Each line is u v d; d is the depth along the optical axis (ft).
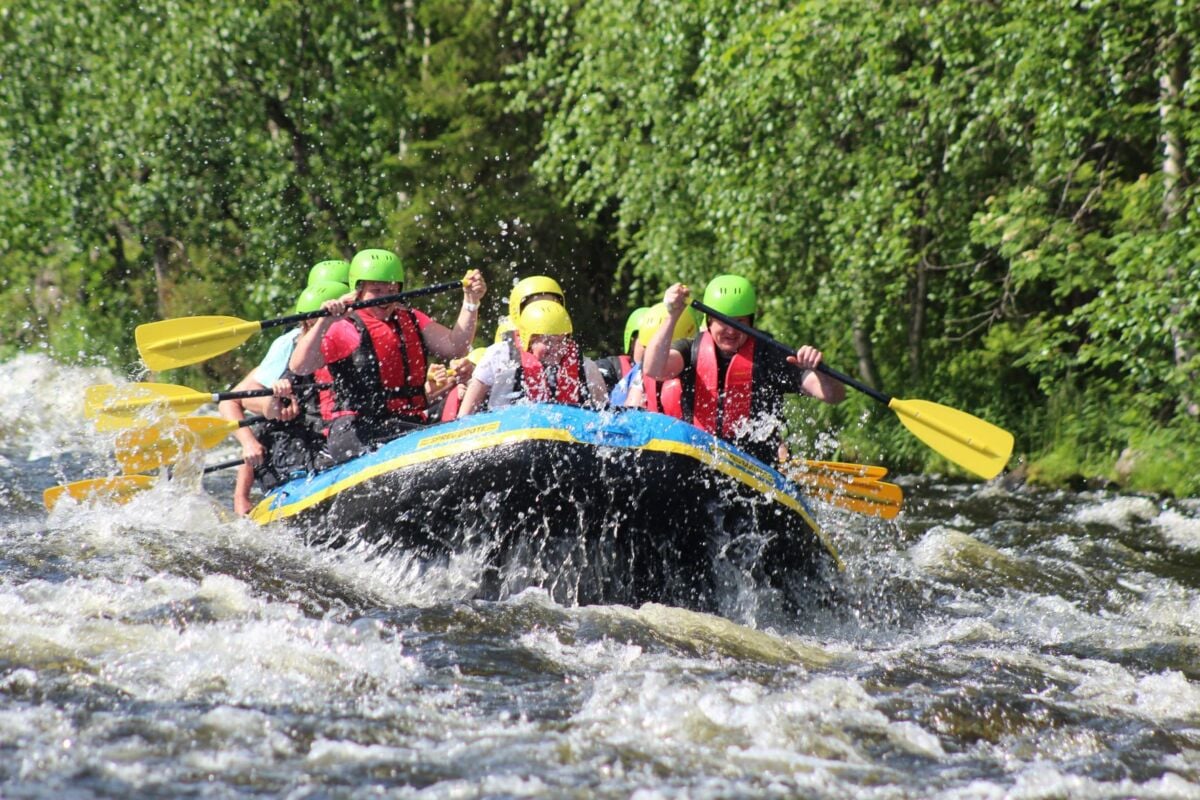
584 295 232.94
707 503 69.36
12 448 135.54
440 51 241.14
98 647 55.88
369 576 72.90
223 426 87.20
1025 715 53.98
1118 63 129.59
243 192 218.79
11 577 66.80
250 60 217.56
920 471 156.76
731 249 170.81
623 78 193.67
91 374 196.95
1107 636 70.69
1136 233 136.15
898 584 82.74
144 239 230.68
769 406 78.23
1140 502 121.08
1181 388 135.13
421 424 83.35
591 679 56.13
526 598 68.13
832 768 47.29
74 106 220.43
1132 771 48.14
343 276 94.43
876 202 153.07
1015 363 152.97
